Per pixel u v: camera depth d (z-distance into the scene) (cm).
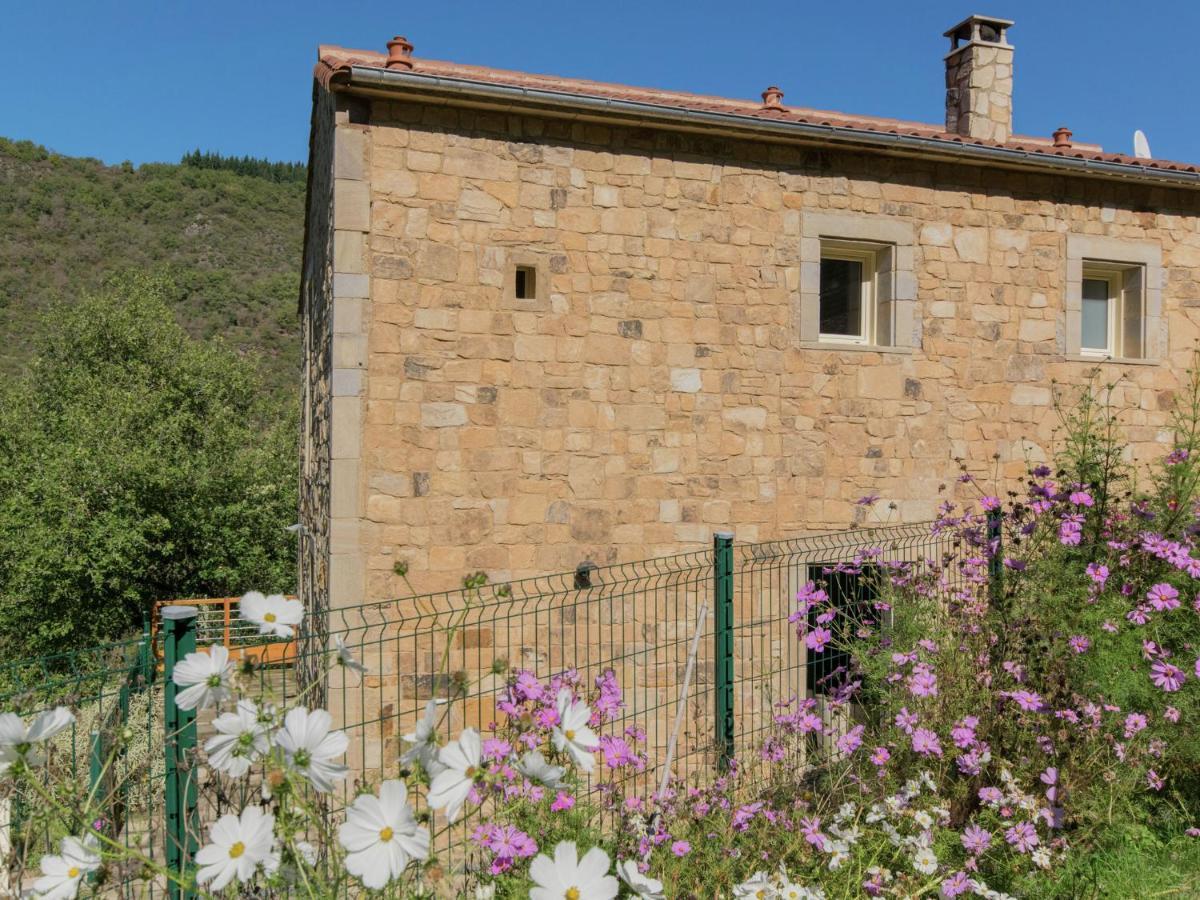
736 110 702
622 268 657
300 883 200
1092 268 801
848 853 316
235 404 2028
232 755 197
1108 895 349
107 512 1608
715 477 675
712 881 310
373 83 574
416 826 181
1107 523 480
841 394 707
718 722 464
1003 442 747
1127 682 394
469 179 624
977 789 382
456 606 614
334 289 597
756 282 688
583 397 647
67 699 298
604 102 611
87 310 2023
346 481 596
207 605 1236
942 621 452
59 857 191
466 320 622
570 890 192
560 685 365
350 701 589
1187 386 801
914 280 727
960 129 879
